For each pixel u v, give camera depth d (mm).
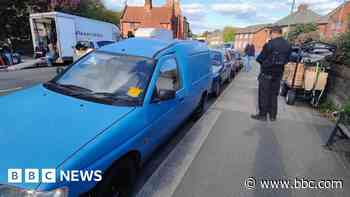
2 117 2512
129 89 3201
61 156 1998
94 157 2162
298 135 5633
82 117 2582
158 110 3418
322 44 11031
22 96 3102
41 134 2229
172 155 4281
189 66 4992
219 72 9445
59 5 24891
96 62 3734
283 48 5379
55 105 2805
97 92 3188
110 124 2523
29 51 23906
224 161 4164
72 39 17359
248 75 16938
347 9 28078
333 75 8430
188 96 4793
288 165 4191
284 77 9742
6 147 2039
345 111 4875
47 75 11461
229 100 8828
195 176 3641
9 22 22703
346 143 5215
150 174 3625
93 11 33000
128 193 2877
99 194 2342
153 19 51812
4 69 12797
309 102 9172
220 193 3283
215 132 5508
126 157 2721
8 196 1817
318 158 4523
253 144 4957
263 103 6137
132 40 4465
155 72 3477
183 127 5762
